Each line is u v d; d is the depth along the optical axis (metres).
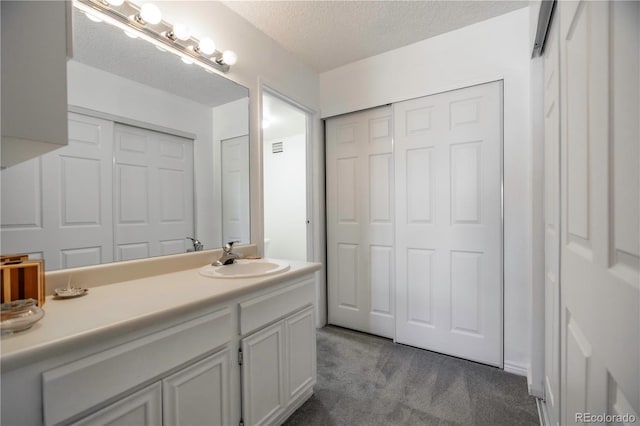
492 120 2.00
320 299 2.76
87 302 1.00
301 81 2.52
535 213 1.67
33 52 0.69
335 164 2.75
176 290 1.16
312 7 1.85
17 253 1.03
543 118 1.66
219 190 1.80
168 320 0.95
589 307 0.76
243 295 1.23
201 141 1.70
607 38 0.63
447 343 2.19
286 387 1.48
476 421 1.50
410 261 2.34
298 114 3.28
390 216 2.48
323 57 2.47
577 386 0.87
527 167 1.89
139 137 1.41
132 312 0.89
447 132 2.16
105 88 1.29
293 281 1.55
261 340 1.33
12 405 0.66
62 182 1.15
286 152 4.21
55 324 0.80
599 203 0.68
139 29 1.39
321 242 2.79
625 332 0.55
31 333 0.73
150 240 1.45
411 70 2.29
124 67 1.36
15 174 1.03
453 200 2.15
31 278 0.92
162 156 1.51
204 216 1.71
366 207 2.59
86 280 1.19
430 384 1.82
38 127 0.69
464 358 2.12
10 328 0.72
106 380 0.79
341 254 2.73
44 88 0.71
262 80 2.10
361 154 2.61
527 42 1.88
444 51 2.15
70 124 1.18
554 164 1.25
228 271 1.59
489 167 2.02
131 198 1.38
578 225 0.86
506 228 1.96
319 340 2.47
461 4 1.83
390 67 2.38
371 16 1.94
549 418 1.42
